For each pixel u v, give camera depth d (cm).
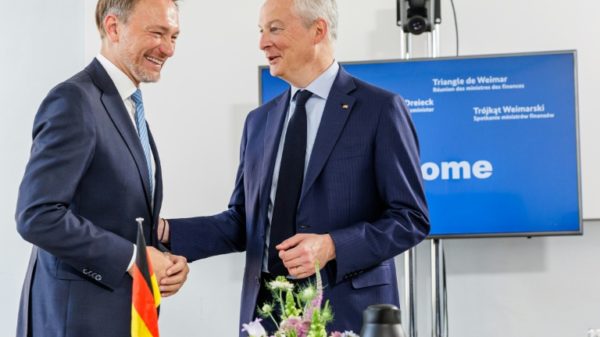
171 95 449
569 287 436
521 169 419
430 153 423
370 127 264
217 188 446
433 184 422
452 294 441
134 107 256
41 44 448
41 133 232
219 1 451
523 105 420
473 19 438
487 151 421
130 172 242
